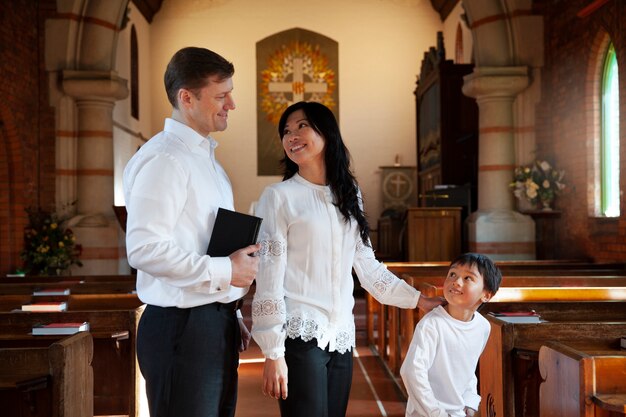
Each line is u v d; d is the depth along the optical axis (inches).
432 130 551.5
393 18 717.9
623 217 318.0
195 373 89.8
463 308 113.2
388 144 715.4
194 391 89.6
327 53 717.9
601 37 341.7
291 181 103.6
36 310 197.8
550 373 113.7
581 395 101.6
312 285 100.0
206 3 710.5
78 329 167.0
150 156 90.6
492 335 148.6
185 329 90.0
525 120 403.2
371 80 717.3
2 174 382.0
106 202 418.9
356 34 717.9
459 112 514.0
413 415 111.4
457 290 111.4
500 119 402.0
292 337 97.7
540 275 262.1
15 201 386.6
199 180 93.5
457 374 112.8
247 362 273.1
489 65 404.2
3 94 362.6
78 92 408.5
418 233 413.4
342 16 717.3
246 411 204.2
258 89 713.0
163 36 705.0
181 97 94.3
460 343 112.1
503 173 402.3
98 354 181.8
